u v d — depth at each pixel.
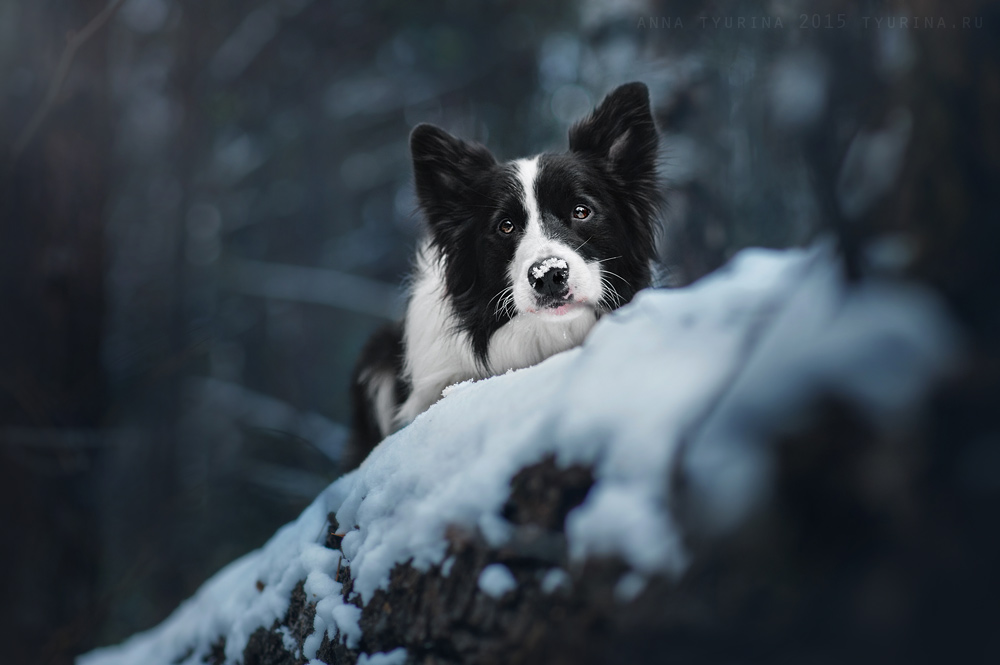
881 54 1.60
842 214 1.59
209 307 17.03
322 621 2.61
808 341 1.50
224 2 15.44
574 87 15.11
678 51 6.88
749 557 1.43
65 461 6.49
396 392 4.98
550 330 4.17
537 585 1.86
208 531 11.13
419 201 4.73
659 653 1.54
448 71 16.84
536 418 2.03
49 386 6.66
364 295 16.94
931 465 1.32
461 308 4.45
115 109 14.15
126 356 7.46
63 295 6.81
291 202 19.25
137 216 18.86
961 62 1.47
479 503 2.02
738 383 1.56
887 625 1.31
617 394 1.84
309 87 17.20
